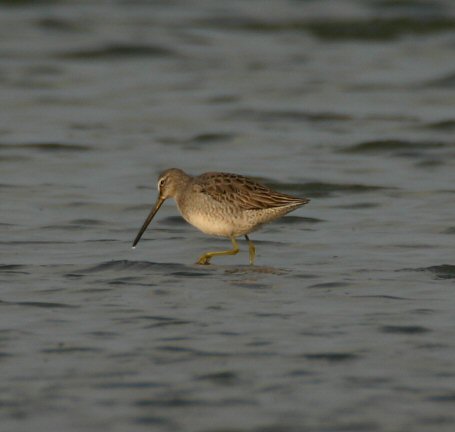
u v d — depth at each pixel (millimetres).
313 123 25391
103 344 11016
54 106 26781
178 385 9930
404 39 33594
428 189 19734
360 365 10430
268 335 11312
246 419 9227
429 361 10531
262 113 26172
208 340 11141
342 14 35594
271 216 14656
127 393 9750
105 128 24781
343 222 17391
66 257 15023
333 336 11273
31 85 28688
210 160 22125
